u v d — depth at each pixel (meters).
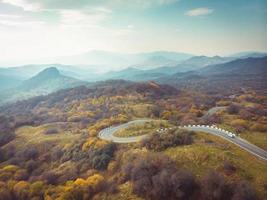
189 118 136.50
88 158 99.75
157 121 131.00
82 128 154.12
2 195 89.88
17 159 121.19
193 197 62.84
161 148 86.81
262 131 95.56
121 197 71.12
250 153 73.75
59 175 94.88
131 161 83.62
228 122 113.94
